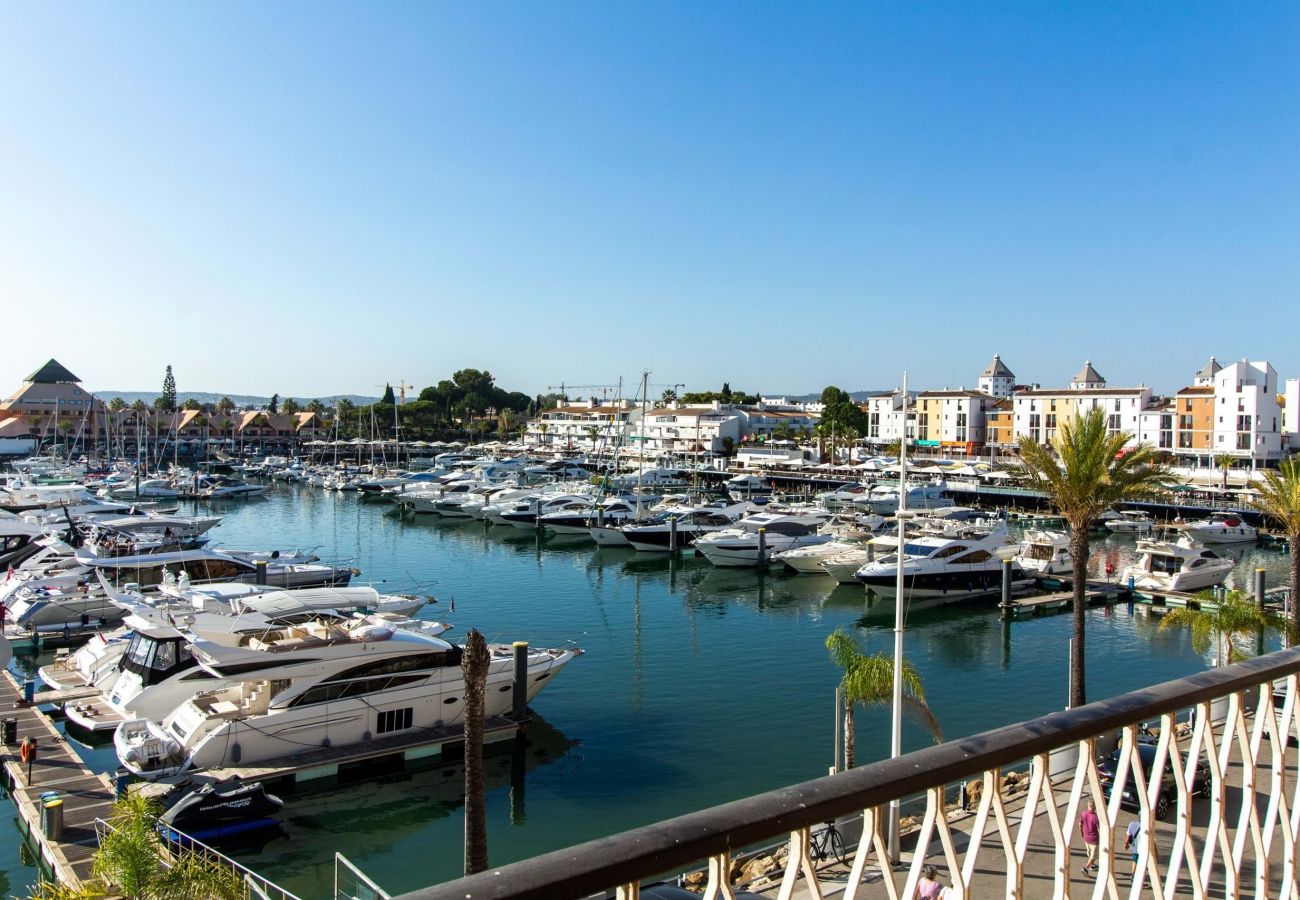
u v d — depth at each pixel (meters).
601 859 2.46
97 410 163.38
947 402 142.50
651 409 179.00
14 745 26.55
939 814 3.38
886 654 40.22
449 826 24.12
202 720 25.67
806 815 2.87
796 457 135.25
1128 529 83.06
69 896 16.58
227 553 54.44
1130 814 15.26
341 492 110.94
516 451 154.50
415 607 44.16
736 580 59.12
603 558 67.50
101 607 42.03
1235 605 28.28
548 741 29.50
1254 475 97.81
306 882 21.39
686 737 29.91
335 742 26.44
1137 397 120.31
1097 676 38.00
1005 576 49.91
